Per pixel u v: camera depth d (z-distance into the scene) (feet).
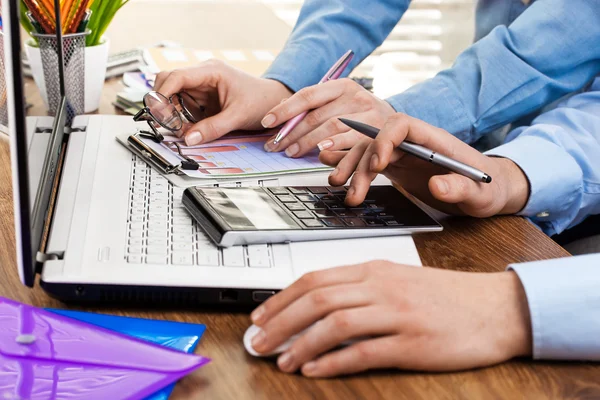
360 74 4.83
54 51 2.74
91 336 1.62
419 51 6.31
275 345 1.64
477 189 2.32
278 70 3.23
